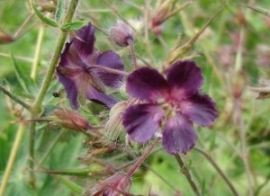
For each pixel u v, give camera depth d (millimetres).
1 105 268
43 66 242
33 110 198
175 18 316
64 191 226
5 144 237
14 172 225
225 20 328
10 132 237
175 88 163
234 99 270
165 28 312
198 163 248
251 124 294
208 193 231
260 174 291
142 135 160
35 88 213
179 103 163
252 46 340
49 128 220
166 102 163
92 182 209
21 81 212
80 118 186
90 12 256
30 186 223
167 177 270
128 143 167
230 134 286
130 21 248
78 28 174
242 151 256
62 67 182
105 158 200
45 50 261
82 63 184
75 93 184
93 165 214
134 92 164
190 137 161
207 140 269
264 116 284
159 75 162
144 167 218
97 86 185
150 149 168
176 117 162
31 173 224
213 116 162
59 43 181
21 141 225
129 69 216
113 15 267
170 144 161
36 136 232
